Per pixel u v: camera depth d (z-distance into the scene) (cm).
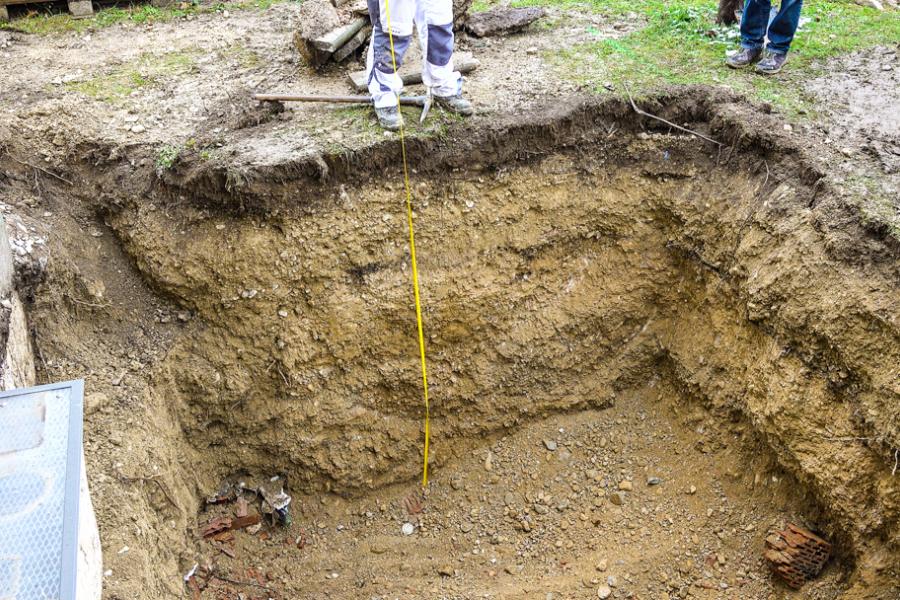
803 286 453
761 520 488
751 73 586
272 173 471
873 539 423
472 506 532
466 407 540
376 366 515
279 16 702
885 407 409
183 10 713
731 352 511
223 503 506
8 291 420
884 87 570
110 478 401
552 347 549
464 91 554
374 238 497
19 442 263
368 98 525
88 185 498
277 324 491
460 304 518
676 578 484
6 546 233
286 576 489
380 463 528
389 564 502
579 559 501
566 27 671
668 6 709
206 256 479
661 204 542
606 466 546
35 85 571
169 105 547
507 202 525
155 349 480
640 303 559
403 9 463
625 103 539
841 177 466
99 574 331
